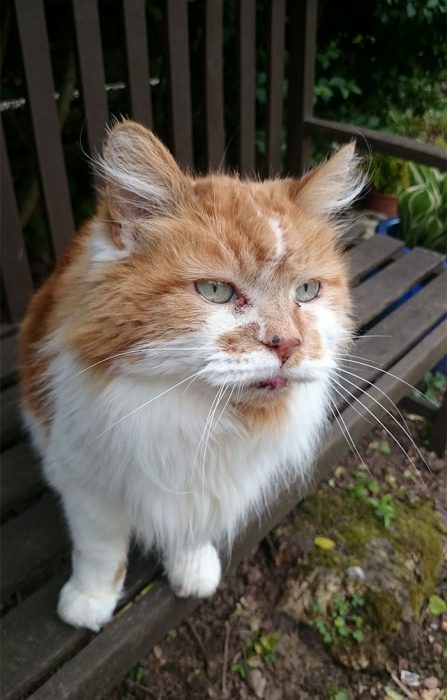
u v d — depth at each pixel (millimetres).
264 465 298
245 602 462
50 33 603
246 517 342
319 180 284
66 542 333
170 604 320
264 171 609
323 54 842
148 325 237
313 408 300
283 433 288
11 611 307
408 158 553
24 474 363
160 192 255
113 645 291
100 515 295
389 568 473
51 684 273
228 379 236
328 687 423
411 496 555
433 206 659
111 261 248
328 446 371
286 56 698
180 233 249
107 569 312
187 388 253
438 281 522
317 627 441
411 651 443
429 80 962
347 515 516
